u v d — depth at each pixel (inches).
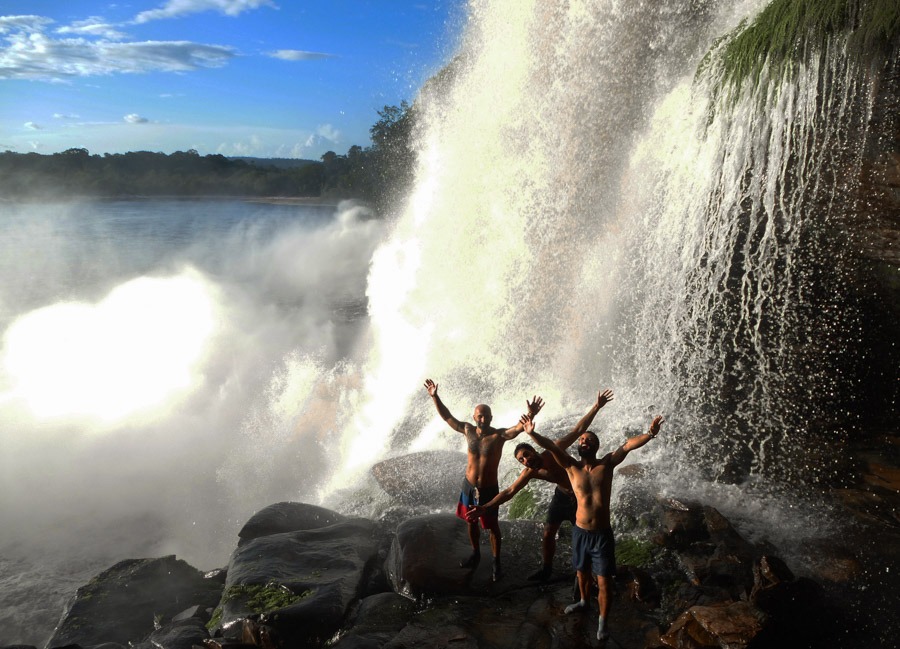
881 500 318.7
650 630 234.2
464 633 235.3
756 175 380.5
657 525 298.0
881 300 358.9
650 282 480.1
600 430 430.9
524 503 362.3
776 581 242.7
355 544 319.0
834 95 335.6
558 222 595.5
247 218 4266.7
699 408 416.5
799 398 383.9
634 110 528.4
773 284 389.1
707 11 474.0
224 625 264.2
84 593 331.3
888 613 241.3
